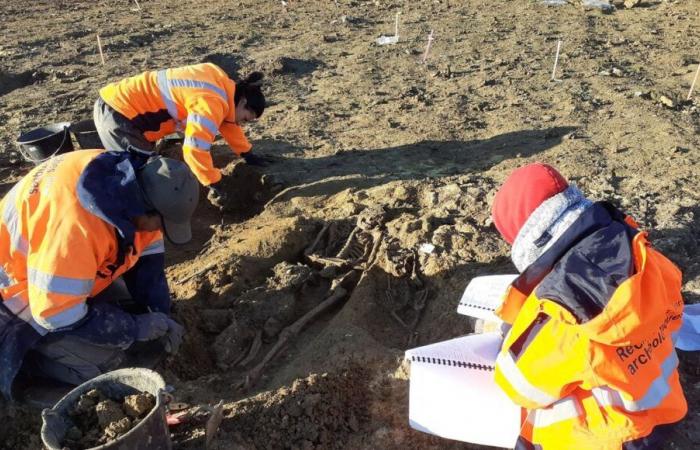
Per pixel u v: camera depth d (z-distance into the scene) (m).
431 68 7.69
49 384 3.48
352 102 6.93
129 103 5.11
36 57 8.60
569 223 2.40
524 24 9.19
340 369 3.44
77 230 2.90
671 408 2.50
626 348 2.32
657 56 7.64
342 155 5.88
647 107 6.29
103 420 2.79
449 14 9.93
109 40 9.22
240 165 5.72
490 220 4.58
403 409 3.30
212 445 3.07
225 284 4.29
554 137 5.84
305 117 6.63
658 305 2.25
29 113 7.00
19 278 3.10
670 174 5.07
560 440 2.55
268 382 3.54
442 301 3.98
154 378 2.85
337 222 4.82
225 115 5.19
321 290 4.33
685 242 4.26
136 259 3.36
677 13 9.29
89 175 2.96
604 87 6.83
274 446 3.16
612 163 5.29
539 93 6.81
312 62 8.12
